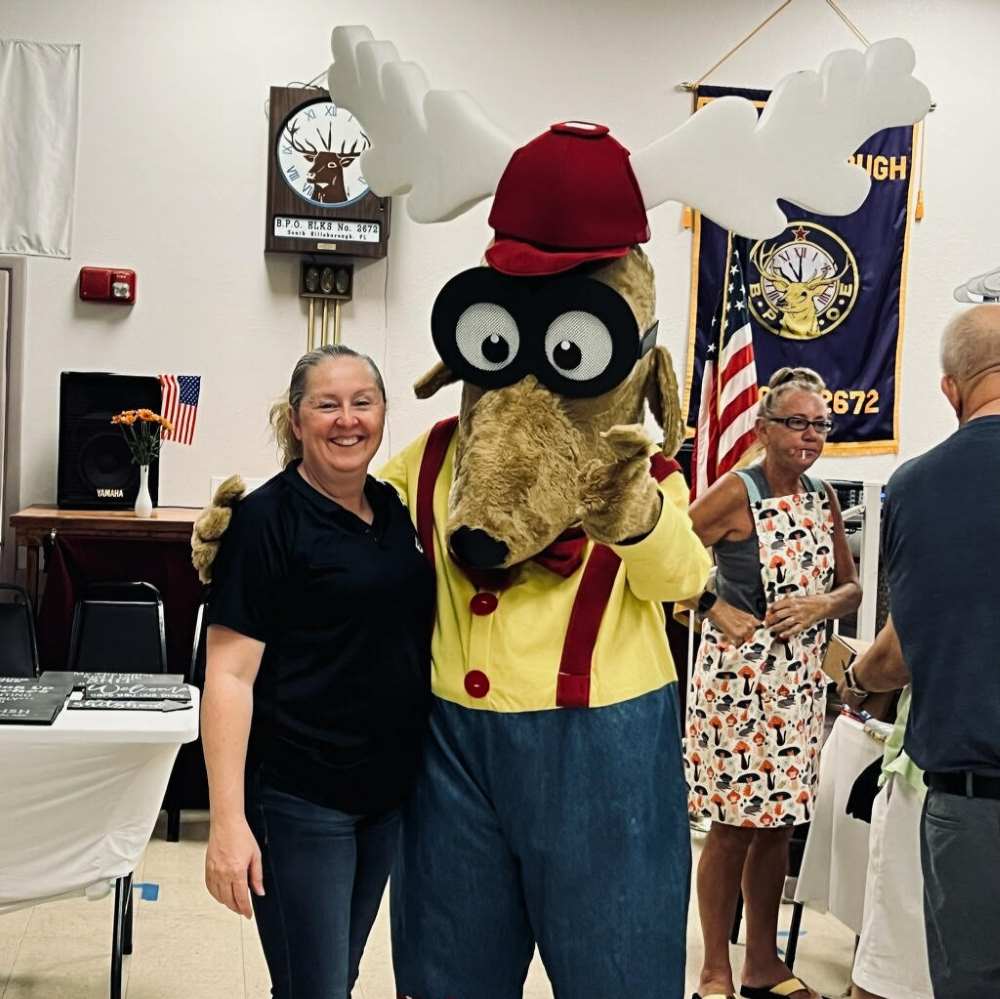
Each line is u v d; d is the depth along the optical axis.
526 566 2.08
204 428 5.66
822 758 3.52
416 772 2.16
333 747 2.09
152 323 5.62
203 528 2.12
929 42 6.02
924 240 6.07
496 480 1.94
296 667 2.09
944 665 2.24
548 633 2.05
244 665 2.08
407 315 5.78
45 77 5.53
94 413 5.26
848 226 6.00
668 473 2.14
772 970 3.43
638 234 2.02
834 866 3.38
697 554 2.04
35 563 5.11
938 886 2.25
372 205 5.57
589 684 2.04
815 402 3.28
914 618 2.30
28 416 5.56
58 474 5.32
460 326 2.05
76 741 2.88
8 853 2.92
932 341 6.10
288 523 2.09
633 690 2.08
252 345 5.68
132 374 5.60
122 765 2.93
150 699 3.16
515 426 1.98
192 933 3.81
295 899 2.09
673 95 5.89
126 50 5.57
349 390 2.12
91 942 3.70
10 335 5.54
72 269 5.57
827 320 6.01
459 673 2.12
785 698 3.26
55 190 5.55
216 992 3.39
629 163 2.03
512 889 2.12
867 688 2.73
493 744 2.06
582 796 2.02
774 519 3.27
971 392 2.38
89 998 3.31
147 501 5.16
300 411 2.14
